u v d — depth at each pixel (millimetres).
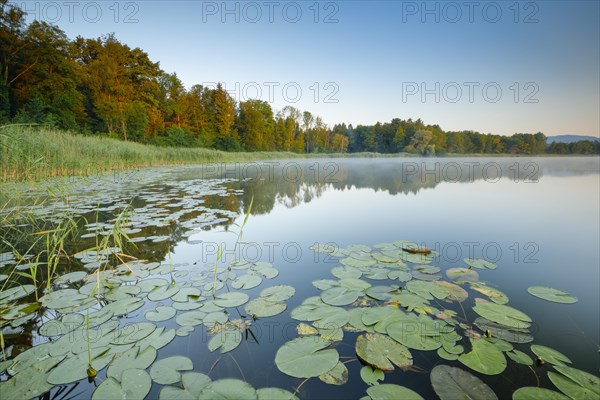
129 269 1939
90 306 1455
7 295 1573
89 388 941
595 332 1238
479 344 1146
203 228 2971
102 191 5125
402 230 2939
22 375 983
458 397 889
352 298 1508
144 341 1169
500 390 925
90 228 2850
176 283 1730
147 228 2934
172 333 1229
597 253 2240
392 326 1263
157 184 6328
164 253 2270
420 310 1397
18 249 2287
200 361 1070
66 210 3535
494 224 3150
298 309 1412
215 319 1343
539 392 914
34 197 4297
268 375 1001
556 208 3984
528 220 3314
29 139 5590
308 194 5398
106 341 1166
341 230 2953
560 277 1823
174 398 874
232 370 1026
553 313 1398
